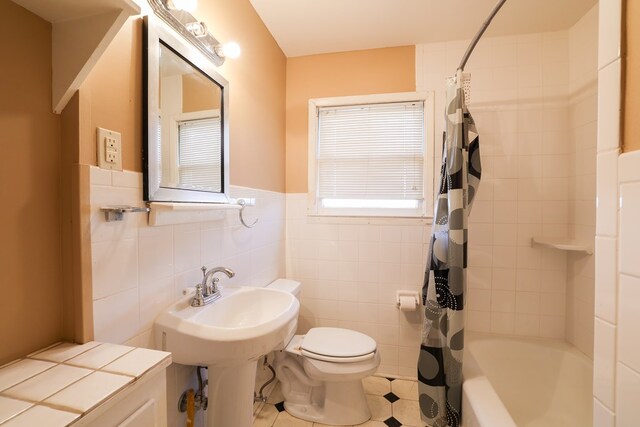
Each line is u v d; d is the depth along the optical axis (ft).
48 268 2.34
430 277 4.83
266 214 5.98
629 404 1.44
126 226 2.80
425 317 4.84
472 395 4.01
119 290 2.73
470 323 6.35
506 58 6.14
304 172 7.07
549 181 5.98
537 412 5.21
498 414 3.58
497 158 6.17
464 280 4.52
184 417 3.64
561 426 4.93
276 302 4.12
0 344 2.06
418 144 6.66
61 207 2.41
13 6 2.12
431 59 6.49
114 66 2.69
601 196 1.61
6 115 2.07
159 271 3.23
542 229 6.02
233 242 4.73
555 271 5.98
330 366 4.75
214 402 3.56
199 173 3.84
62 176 2.40
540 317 6.05
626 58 1.50
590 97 5.33
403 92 6.60
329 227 6.93
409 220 6.56
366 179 6.89
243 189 5.04
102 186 2.56
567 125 5.91
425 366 4.70
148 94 2.99
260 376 5.53
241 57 4.96
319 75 6.99
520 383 5.57
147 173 2.99
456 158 4.58
